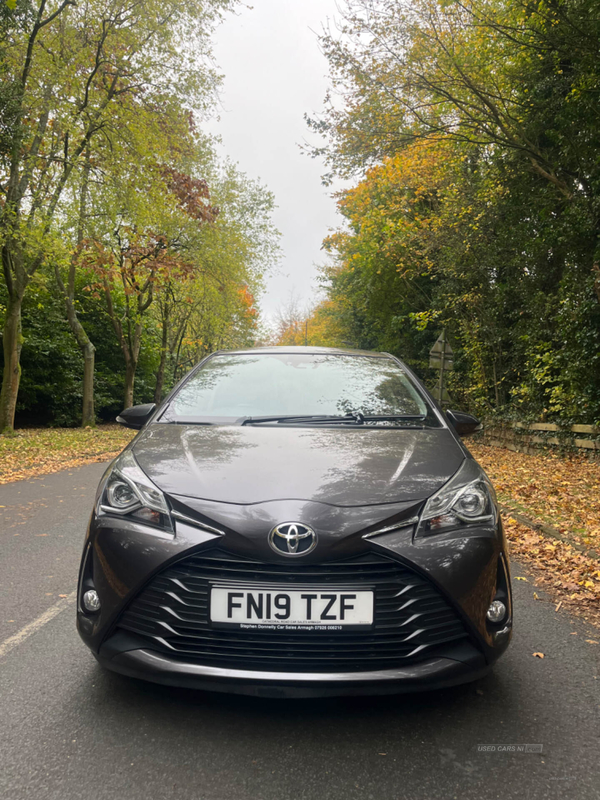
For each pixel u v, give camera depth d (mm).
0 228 14383
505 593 2471
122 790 1979
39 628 3439
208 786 2006
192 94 16828
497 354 19016
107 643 2391
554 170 13219
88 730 2330
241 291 35031
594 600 4133
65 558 4992
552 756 2201
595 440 12398
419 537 2340
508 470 11242
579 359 12852
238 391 3730
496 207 16031
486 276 18547
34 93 14453
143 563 2318
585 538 5598
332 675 2195
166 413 3529
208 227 23484
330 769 2105
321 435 3088
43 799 1931
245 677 2199
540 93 11930
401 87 11305
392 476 2566
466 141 12656
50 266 20531
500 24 10328
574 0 10062
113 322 25484
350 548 2260
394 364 4246
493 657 2387
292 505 2332
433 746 2256
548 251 15477
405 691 2240
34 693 2635
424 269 22469
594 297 12328
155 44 16188
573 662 3078
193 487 2465
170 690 2670
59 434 19906
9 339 17094
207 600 2275
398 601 2277
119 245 20453
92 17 15258
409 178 19172
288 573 2258
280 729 2357
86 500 7891
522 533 6059
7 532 5984
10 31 13258
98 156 16516
